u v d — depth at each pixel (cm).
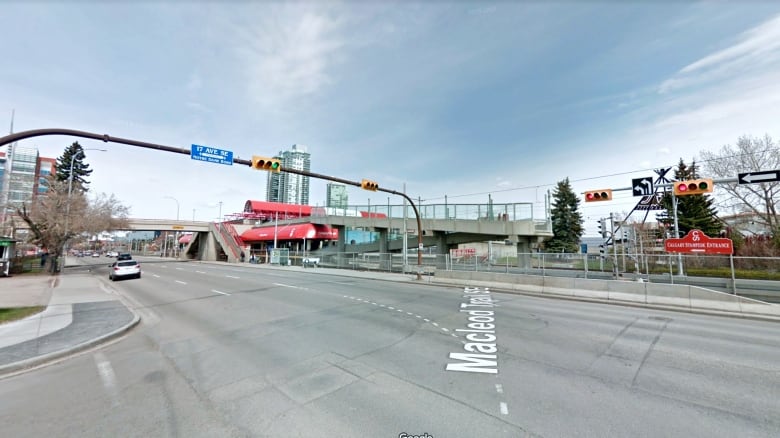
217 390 496
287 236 4331
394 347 702
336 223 3703
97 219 3319
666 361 620
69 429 392
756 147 2759
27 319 1009
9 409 449
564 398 460
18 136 870
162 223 5450
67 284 2084
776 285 1484
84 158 6562
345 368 580
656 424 391
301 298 1398
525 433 369
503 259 2864
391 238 3625
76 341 760
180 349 717
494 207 2755
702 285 1667
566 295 1507
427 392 480
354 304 1244
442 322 939
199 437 368
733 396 471
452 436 362
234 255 5016
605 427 383
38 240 2992
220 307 1213
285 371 570
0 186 5509
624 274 2106
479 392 479
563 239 5406
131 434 378
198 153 1312
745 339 786
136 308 1249
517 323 932
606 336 801
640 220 4650
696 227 3077
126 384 529
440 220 2980
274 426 389
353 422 395
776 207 2786
